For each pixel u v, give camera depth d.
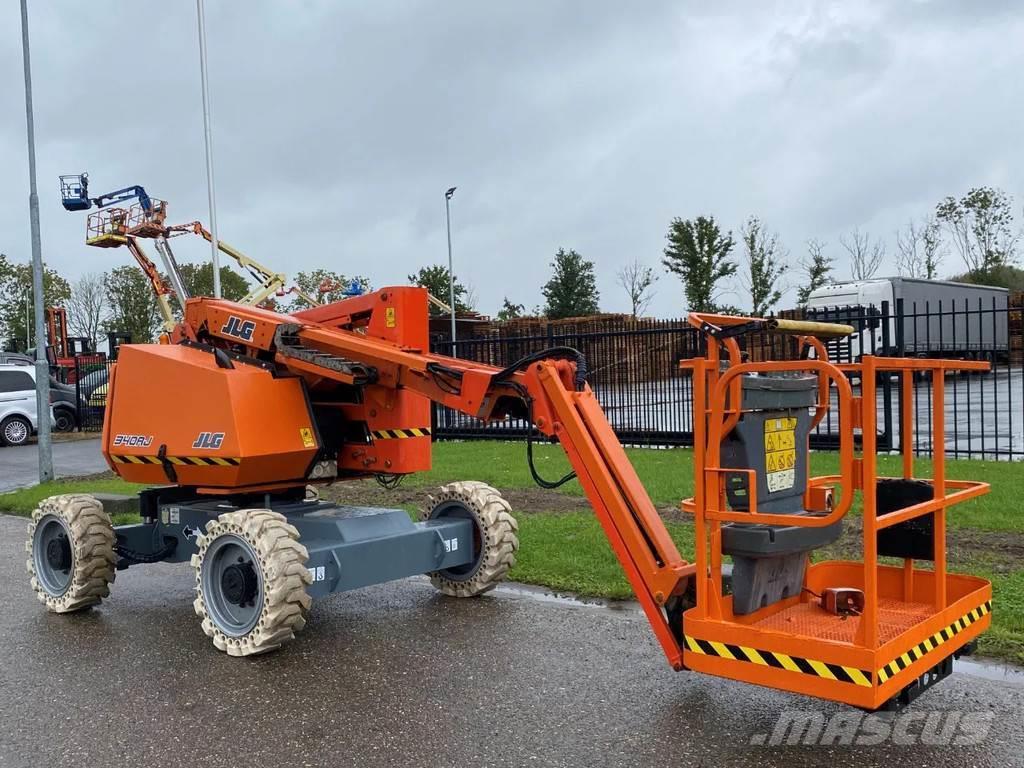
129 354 6.31
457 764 3.75
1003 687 4.36
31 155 14.11
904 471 4.29
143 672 5.02
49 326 36.31
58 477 14.79
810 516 3.64
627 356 15.94
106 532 6.34
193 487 6.34
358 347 5.71
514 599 6.34
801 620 4.14
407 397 6.02
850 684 3.39
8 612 6.45
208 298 6.59
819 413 4.39
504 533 6.28
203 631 5.67
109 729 4.22
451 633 5.57
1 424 21.39
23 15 13.98
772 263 48.38
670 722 4.11
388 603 6.33
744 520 3.73
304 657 5.20
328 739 4.04
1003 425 16.44
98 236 18.84
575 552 7.29
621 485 4.46
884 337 11.83
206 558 5.41
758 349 13.23
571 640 5.34
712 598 3.87
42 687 4.82
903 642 3.51
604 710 4.27
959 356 26.92
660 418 14.54
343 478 6.51
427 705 4.41
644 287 53.22
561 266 53.22
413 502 10.29
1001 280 45.44
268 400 5.80
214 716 4.35
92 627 6.00
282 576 5.03
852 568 4.63
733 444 3.86
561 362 4.83
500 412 5.27
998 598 5.47
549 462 12.80
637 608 6.00
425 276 47.94
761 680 3.66
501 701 4.42
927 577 4.39
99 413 25.16
